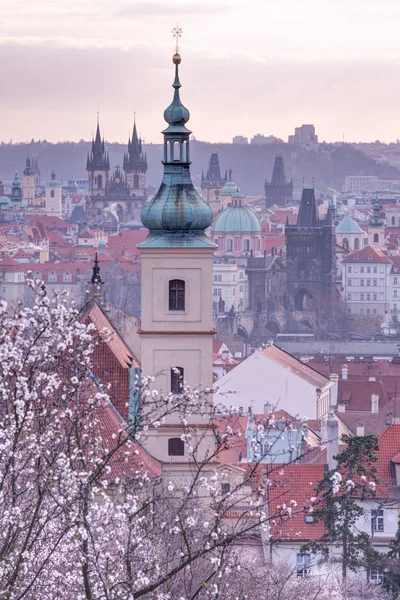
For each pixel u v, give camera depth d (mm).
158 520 129750
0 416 109188
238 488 112500
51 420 108688
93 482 106375
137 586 105688
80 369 116750
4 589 104375
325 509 192250
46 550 117250
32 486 110750
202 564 128375
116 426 171500
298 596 156875
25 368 108500
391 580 187500
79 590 116062
